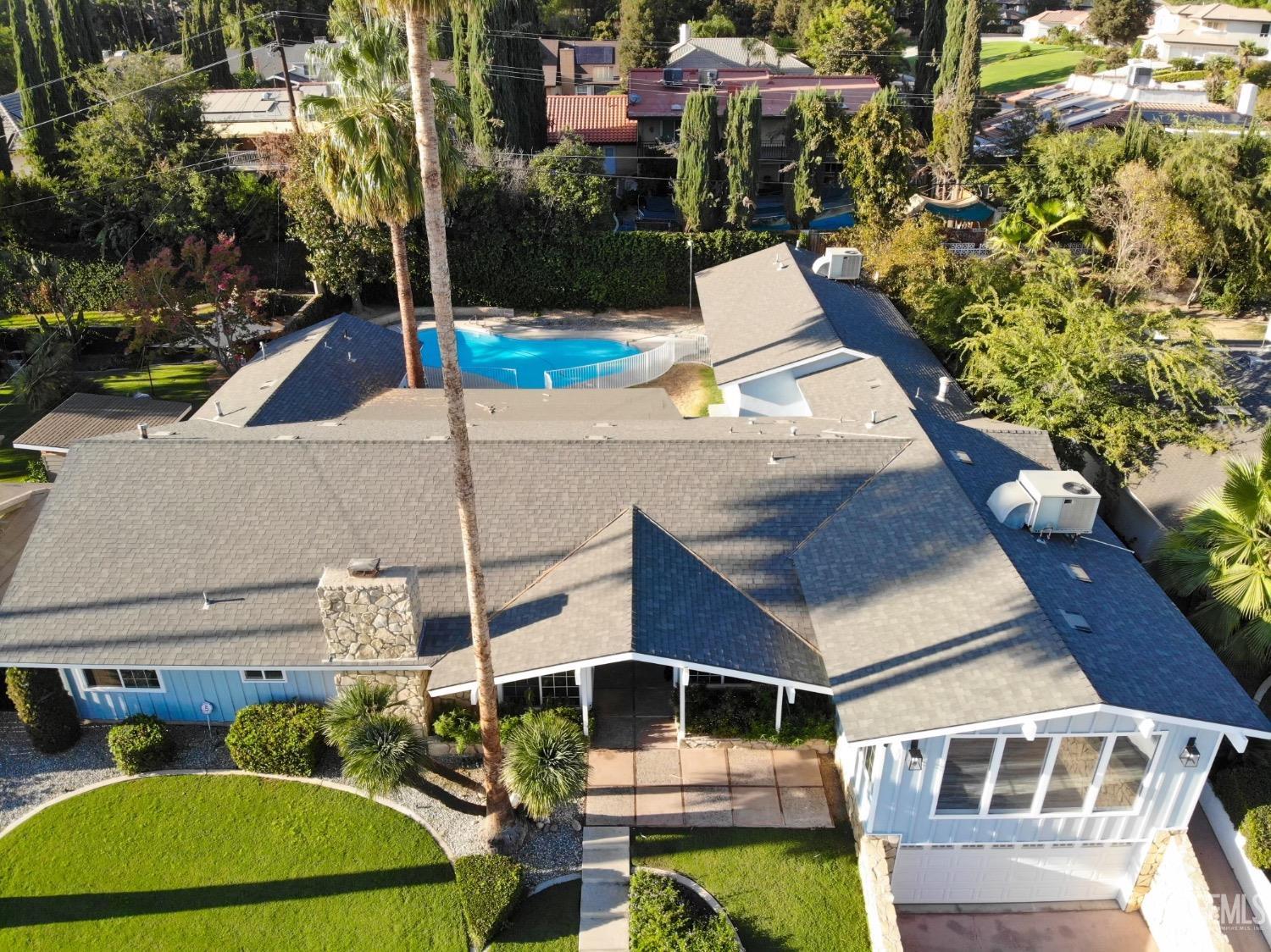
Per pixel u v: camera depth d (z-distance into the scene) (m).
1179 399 26.09
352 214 29.16
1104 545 21.53
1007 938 18.06
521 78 55.62
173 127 52.16
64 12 59.69
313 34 97.00
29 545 21.50
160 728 20.39
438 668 19.14
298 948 16.56
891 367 30.73
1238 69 76.75
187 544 21.45
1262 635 18.75
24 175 55.66
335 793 19.78
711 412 36.62
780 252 41.81
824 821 19.06
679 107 64.81
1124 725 16.39
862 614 19.20
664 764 20.34
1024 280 35.53
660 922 16.67
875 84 69.81
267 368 32.78
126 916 17.09
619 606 18.78
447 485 22.67
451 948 16.59
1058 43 118.12
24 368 39.50
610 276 50.94
